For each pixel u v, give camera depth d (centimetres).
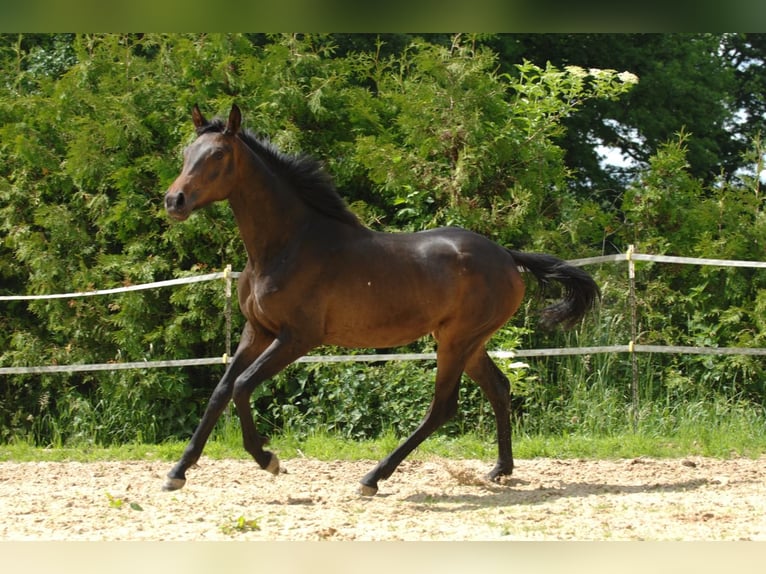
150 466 841
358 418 1027
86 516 591
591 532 551
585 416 1003
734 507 626
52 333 1170
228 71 1140
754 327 1106
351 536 536
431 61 1115
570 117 1627
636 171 1702
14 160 1192
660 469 806
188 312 1097
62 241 1149
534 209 1119
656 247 1134
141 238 1127
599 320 1066
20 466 852
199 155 647
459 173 1069
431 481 754
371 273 676
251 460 875
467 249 699
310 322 668
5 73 1308
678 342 1105
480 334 709
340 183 1144
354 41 1420
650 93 1642
